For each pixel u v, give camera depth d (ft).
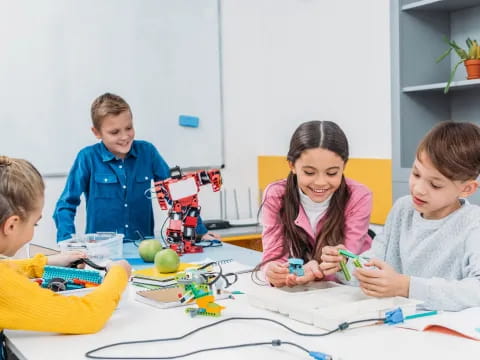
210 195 11.71
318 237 5.52
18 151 9.96
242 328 3.94
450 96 8.95
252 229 10.58
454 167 4.23
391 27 8.65
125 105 8.45
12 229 3.96
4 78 9.80
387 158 9.20
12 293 3.79
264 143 12.05
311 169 5.02
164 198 7.36
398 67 8.57
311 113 10.77
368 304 4.05
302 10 10.83
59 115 10.23
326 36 10.30
